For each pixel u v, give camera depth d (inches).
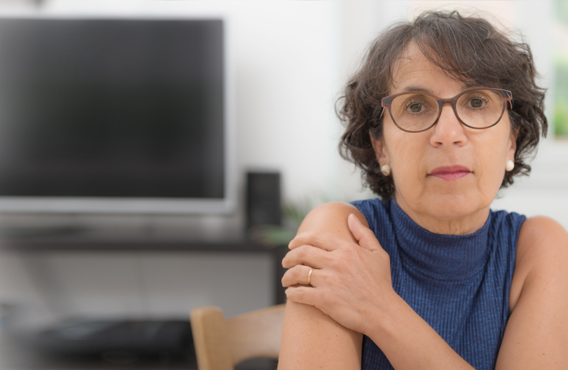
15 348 75.1
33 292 90.1
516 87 29.8
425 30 29.1
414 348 26.2
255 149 89.0
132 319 84.7
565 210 86.7
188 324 79.8
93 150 85.6
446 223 30.6
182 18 85.0
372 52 32.6
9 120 85.6
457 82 27.9
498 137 27.8
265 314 38.0
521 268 31.8
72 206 85.4
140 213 85.4
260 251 75.3
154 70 85.5
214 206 84.9
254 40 88.7
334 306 26.7
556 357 27.5
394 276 32.2
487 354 30.3
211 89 85.2
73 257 90.3
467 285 31.6
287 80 88.7
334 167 88.0
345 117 37.7
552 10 86.7
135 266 89.7
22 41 85.3
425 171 27.8
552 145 88.2
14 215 91.2
